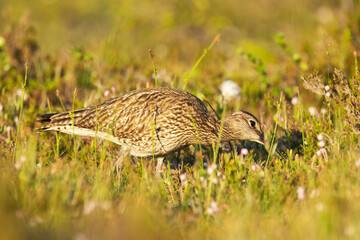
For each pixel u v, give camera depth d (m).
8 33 22.98
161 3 41.00
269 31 41.19
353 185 11.94
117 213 11.05
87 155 15.65
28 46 23.12
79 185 11.94
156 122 15.14
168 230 10.67
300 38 33.69
